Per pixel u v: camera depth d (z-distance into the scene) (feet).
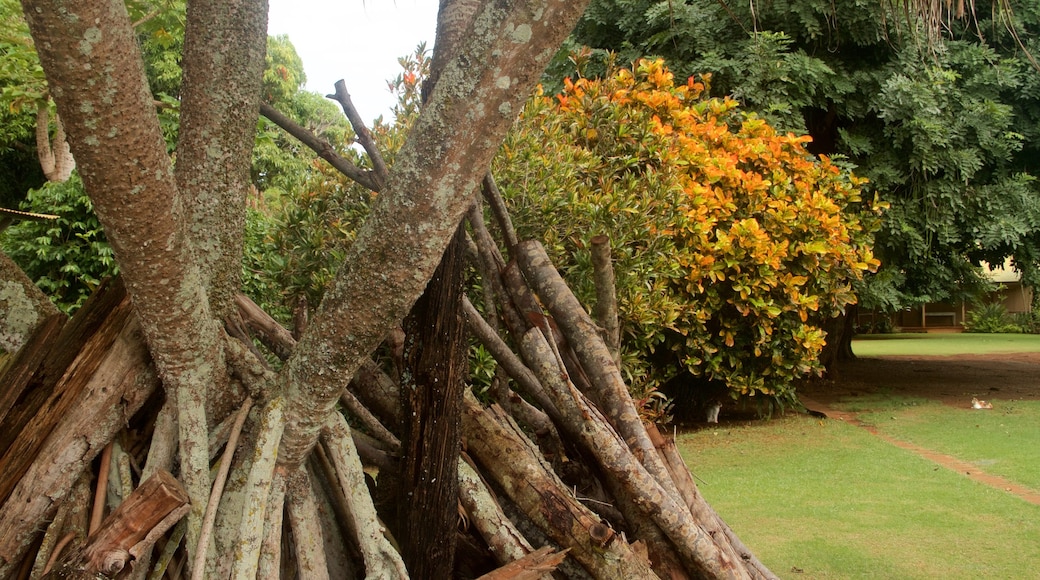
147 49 50.60
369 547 7.14
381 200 6.40
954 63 33.63
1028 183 35.35
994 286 41.73
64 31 5.05
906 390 38.24
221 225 8.07
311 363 6.89
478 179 6.26
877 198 30.35
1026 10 33.88
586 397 9.77
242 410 7.53
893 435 26.68
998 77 32.81
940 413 30.60
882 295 33.30
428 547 7.74
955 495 18.42
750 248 24.45
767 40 30.17
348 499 7.36
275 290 17.29
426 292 7.68
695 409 29.66
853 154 33.68
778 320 26.68
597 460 9.25
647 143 21.56
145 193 5.86
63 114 5.43
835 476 20.59
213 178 7.95
